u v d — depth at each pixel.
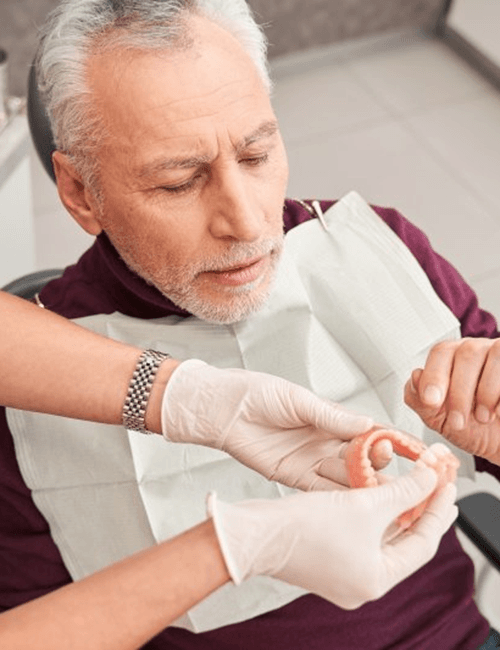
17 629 0.65
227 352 1.05
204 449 1.02
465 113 3.12
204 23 0.82
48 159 1.19
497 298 2.48
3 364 0.86
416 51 3.37
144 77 0.80
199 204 0.87
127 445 1.01
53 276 1.28
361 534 0.71
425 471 0.73
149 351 0.88
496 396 0.84
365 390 1.09
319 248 1.11
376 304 1.09
